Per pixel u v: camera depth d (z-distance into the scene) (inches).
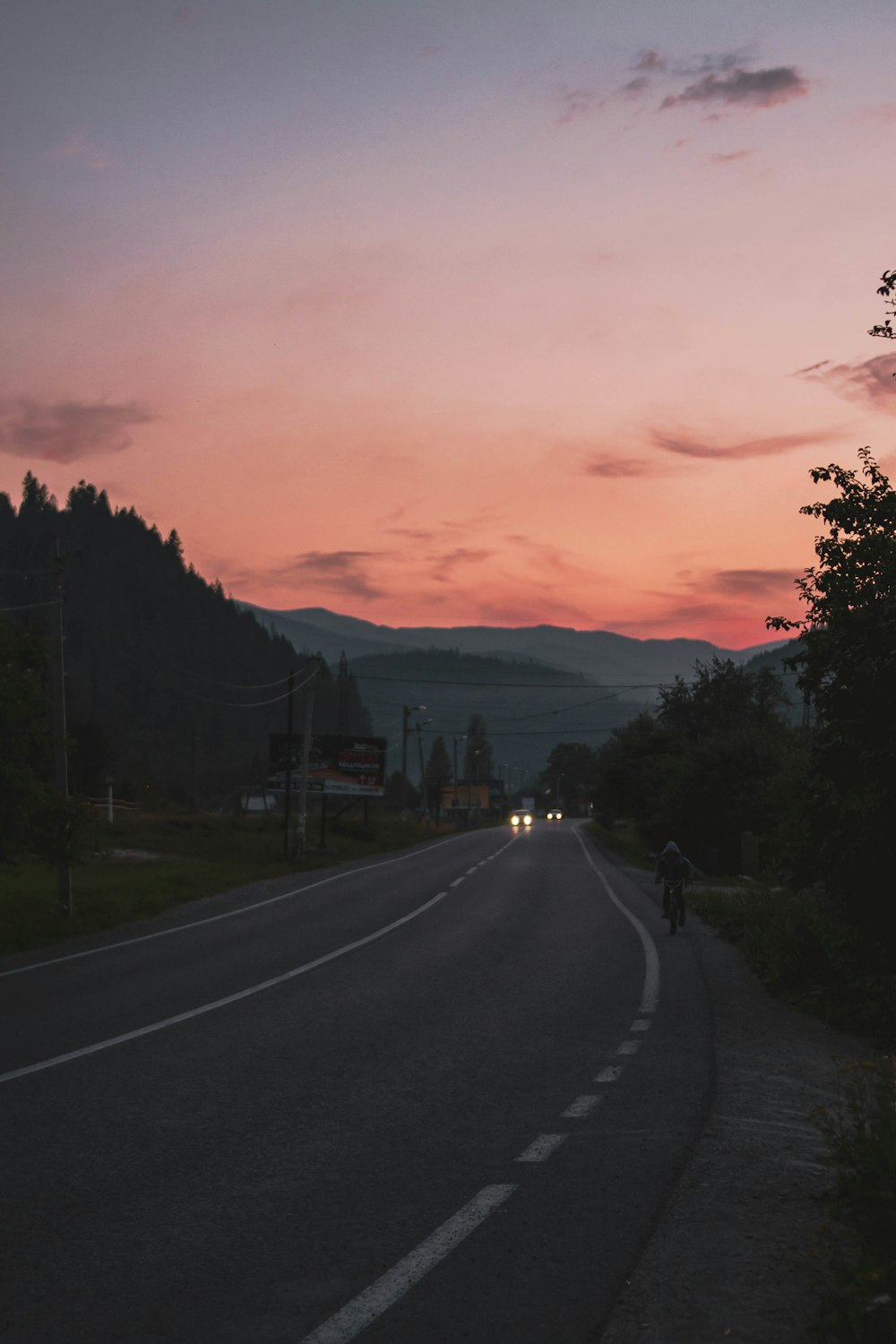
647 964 623.2
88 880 1284.4
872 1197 203.8
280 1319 171.0
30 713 820.0
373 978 572.1
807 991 496.4
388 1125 287.9
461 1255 196.2
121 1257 196.5
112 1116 298.4
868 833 454.3
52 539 999.0
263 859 1905.8
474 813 6161.4
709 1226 209.3
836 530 440.1
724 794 1720.0
